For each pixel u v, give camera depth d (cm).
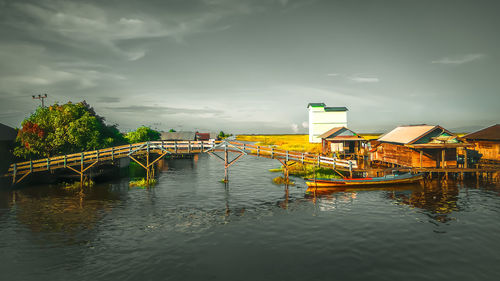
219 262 1341
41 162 3244
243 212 2141
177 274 1230
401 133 3978
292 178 3616
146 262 1345
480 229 1708
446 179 3278
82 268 1291
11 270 1276
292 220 1936
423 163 3444
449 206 2197
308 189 2933
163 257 1397
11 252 1462
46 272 1258
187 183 3316
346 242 1555
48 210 2214
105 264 1328
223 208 2253
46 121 3522
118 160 4297
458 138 3312
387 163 4262
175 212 2156
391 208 2173
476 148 3888
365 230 1725
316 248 1486
